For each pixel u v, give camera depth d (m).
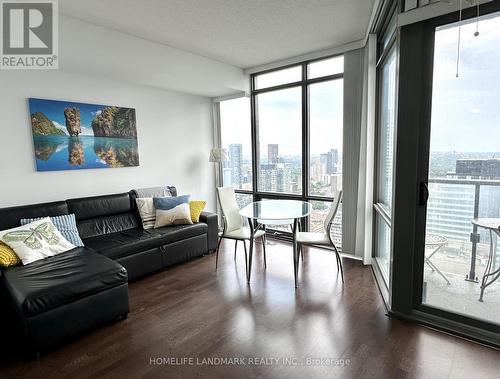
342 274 3.00
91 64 3.12
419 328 2.14
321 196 4.11
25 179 3.13
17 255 2.50
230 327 2.22
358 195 3.49
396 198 2.21
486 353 1.86
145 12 2.67
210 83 4.09
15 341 2.13
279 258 3.71
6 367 1.87
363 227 3.48
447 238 2.14
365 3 2.61
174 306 2.57
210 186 5.23
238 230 3.54
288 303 2.56
